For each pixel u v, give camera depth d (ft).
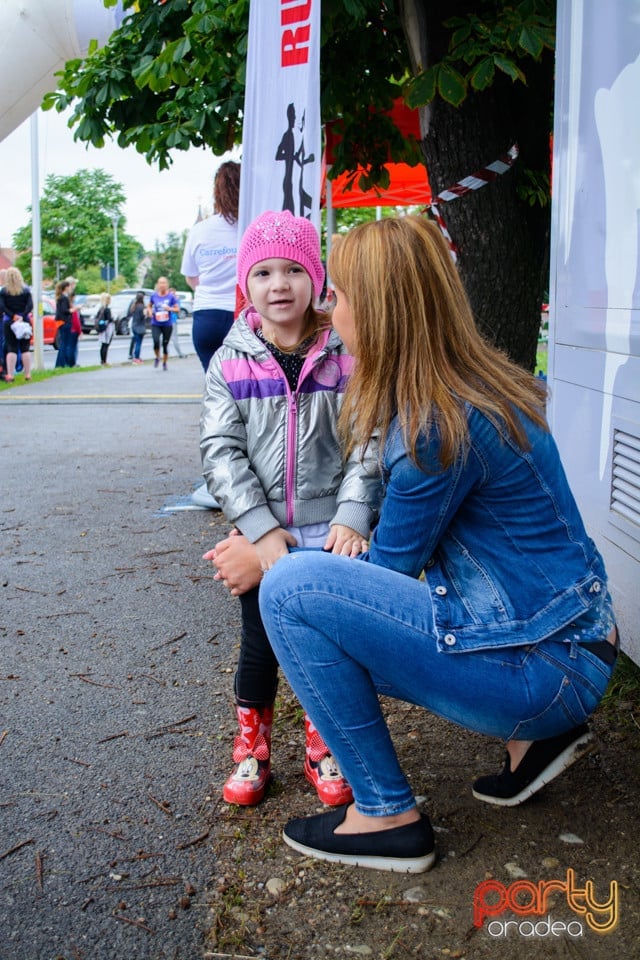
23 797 8.04
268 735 8.04
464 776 8.25
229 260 17.08
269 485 7.82
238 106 18.31
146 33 19.12
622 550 9.39
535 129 15.93
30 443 27.45
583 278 10.16
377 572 6.52
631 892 6.61
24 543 16.26
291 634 6.56
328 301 8.71
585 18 9.84
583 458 10.32
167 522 17.69
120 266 259.60
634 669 10.15
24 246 247.50
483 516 6.35
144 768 8.52
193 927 6.37
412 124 22.97
